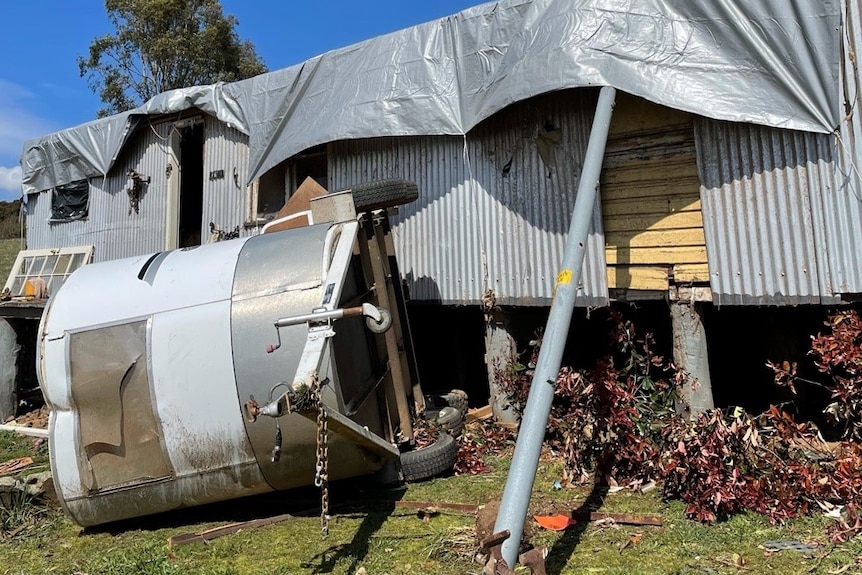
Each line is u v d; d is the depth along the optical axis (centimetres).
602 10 517
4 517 447
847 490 363
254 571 344
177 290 420
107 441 406
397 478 471
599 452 462
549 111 593
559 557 341
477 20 612
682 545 348
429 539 372
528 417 324
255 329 394
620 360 722
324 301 379
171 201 917
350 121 668
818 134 453
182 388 399
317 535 391
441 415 574
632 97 546
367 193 539
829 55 439
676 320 523
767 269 477
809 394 604
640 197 544
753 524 368
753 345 699
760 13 462
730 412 505
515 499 282
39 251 1017
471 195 646
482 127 637
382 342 504
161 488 410
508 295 620
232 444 397
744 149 487
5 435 752
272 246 434
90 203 1015
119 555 375
